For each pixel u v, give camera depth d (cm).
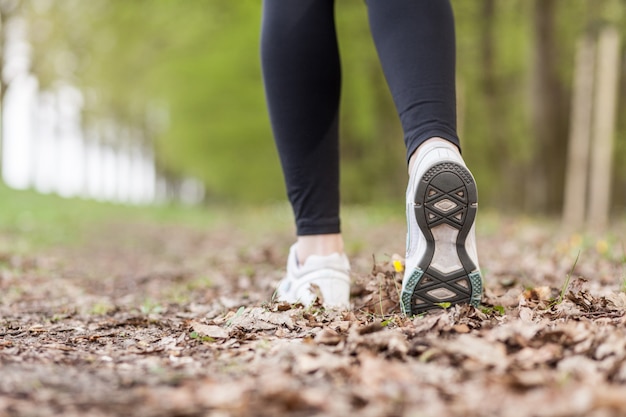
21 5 2252
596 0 1259
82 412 127
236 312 257
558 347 166
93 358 181
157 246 909
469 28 1630
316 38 239
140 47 2256
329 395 133
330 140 247
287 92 240
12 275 518
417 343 173
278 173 2481
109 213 1850
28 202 1748
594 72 1432
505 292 290
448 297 215
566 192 1564
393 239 814
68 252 791
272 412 123
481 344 163
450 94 215
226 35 1988
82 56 2361
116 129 3397
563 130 1578
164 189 3997
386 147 2058
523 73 1902
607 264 421
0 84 2273
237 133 2298
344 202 2194
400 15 219
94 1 2200
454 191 205
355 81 1856
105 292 445
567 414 114
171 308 323
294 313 235
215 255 695
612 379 141
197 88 2239
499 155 1777
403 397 131
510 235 800
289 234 972
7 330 247
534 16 1352
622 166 1783
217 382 147
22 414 126
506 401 124
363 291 282
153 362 175
